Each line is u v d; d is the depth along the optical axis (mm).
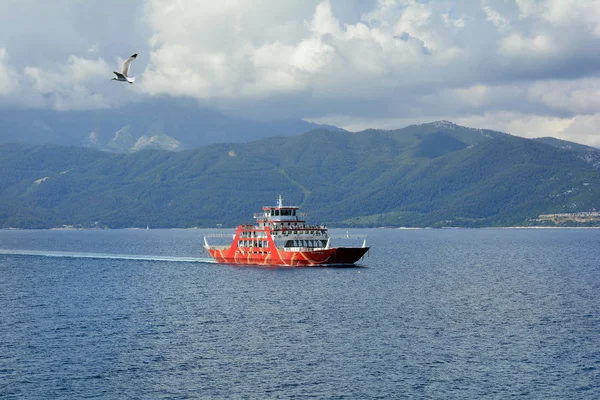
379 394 80812
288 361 93812
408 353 97625
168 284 176875
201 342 104688
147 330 113750
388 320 121750
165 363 93125
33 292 163500
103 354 97625
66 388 83125
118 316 127250
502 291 162875
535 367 90500
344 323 119000
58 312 132500
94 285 177750
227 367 91188
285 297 150000
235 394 81125
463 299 147875
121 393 81438
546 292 161125
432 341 104562
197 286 171250
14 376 87500
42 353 98188
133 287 171750
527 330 112500
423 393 81125
